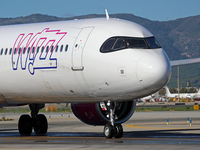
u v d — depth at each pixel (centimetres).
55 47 6550
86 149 5309
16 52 6912
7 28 7375
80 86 6412
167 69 6072
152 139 6512
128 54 6116
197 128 9425
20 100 7300
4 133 8700
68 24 6794
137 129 9438
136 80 6038
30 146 5725
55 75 6531
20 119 7812
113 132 6625
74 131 8994
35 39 6812
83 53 6312
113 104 6844
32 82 6769
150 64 5988
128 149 5244
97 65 6222
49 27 6906
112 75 6141
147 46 6253
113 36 6288
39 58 6638
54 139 6750
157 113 17850
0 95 7269
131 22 6662
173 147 5403
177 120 12756
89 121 7138
